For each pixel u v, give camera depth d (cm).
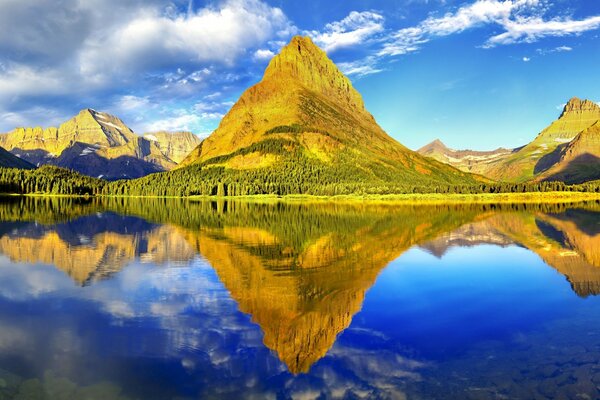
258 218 11275
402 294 3603
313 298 3428
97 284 3838
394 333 2656
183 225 9156
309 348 2398
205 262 4912
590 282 4109
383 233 8012
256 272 4397
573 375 2053
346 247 6200
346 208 16675
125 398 1850
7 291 3581
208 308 3136
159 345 2425
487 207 17400
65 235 7244
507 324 2844
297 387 1945
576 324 2845
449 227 9250
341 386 1956
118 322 2819
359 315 3020
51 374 2061
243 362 2214
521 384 1962
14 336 2550
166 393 1891
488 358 2272
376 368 2152
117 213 12750
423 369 2131
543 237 7662
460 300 3438
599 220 11012
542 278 4294
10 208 14075
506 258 5478
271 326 2762
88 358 2250
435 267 4816
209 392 1906
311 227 8962
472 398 1842
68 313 3006
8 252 5519
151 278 4081
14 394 1861
